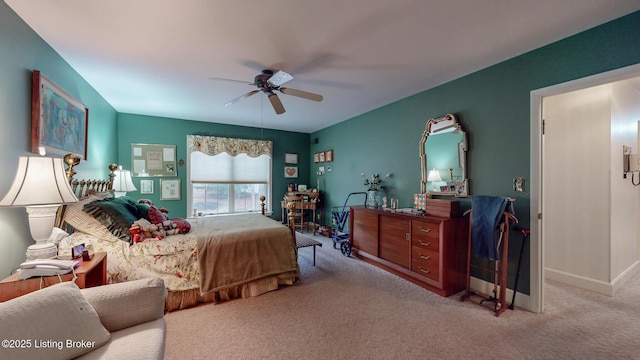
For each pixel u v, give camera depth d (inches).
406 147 146.0
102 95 140.2
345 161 202.1
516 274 95.7
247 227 116.0
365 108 169.0
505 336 77.2
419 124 138.1
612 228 106.7
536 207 91.7
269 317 88.6
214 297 99.8
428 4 67.2
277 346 73.1
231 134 218.1
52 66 89.5
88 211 89.3
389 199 158.6
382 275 126.9
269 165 235.8
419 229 113.8
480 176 109.7
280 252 113.0
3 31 65.6
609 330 80.0
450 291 105.5
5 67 66.7
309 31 79.9
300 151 252.4
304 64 103.4
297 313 91.2
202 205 208.8
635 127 130.6
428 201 119.6
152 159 187.3
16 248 72.1
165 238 99.0
